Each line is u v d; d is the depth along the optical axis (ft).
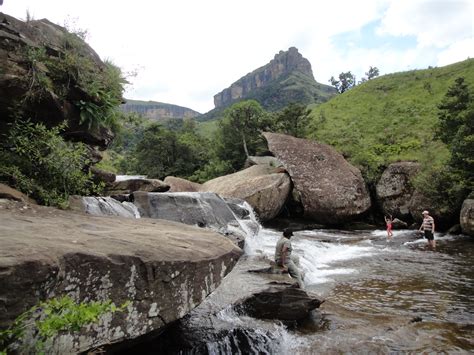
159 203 38.88
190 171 132.16
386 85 151.12
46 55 26.16
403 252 48.08
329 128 123.44
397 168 78.23
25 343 8.81
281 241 28.96
